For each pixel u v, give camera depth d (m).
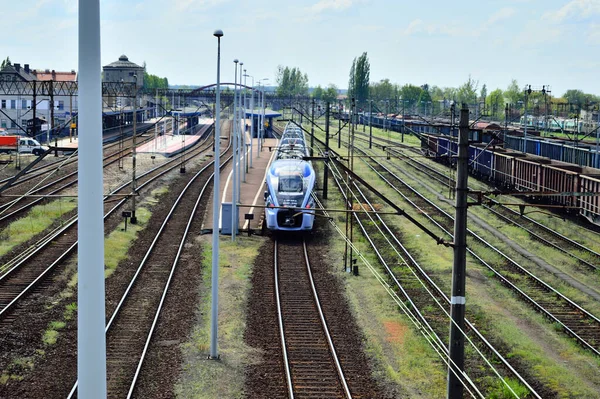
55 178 53.34
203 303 25.00
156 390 17.42
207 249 33.91
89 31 7.79
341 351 20.55
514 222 41.41
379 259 32.59
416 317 23.97
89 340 8.16
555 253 33.84
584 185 40.09
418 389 18.12
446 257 33.19
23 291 24.55
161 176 60.12
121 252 32.41
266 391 17.64
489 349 20.97
